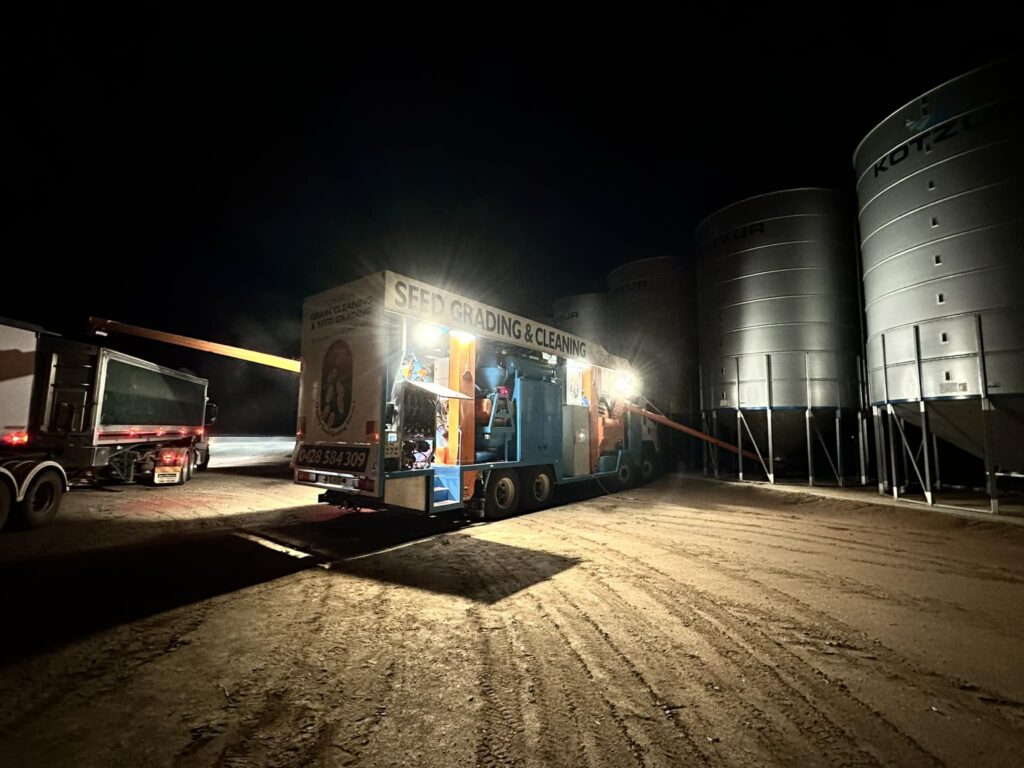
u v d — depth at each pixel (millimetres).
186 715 3037
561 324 24203
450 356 9039
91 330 10633
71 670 3596
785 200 14359
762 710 3115
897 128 10641
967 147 9469
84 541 7527
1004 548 7273
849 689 3381
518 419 10562
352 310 8109
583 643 4090
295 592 5324
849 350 13977
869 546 7395
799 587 5523
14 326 8812
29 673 3545
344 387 8141
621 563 6477
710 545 7461
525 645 4047
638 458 15320
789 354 14000
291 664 3707
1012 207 8945
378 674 3561
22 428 8969
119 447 13242
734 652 3936
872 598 5176
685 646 4043
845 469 15883
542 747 2732
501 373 10445
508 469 10180
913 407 10422
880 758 2646
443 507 8539
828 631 4348
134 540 7648
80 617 4590
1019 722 2986
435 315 8523
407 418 8094
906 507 10141
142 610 4773
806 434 14633
